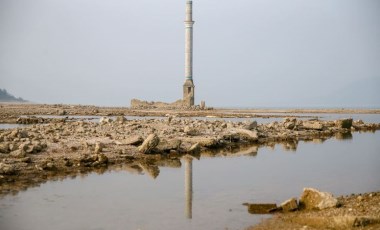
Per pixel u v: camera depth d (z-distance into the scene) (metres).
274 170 21.42
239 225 12.25
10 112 77.06
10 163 19.67
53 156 21.80
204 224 12.41
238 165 22.92
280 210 13.70
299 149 30.12
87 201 14.99
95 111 84.06
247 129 36.22
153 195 15.92
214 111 100.31
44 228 12.07
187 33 110.31
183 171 21.02
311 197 13.76
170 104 111.94
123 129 34.72
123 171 20.66
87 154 22.55
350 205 13.48
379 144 33.50
